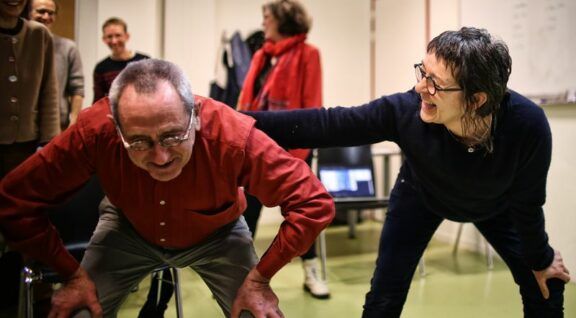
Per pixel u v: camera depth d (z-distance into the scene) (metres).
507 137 1.16
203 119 1.07
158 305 1.77
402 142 1.27
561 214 2.58
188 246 1.26
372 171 3.20
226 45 3.88
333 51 4.39
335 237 3.73
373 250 3.33
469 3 3.08
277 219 4.27
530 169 1.20
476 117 1.09
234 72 3.66
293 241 1.08
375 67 4.37
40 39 1.97
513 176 1.21
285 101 2.33
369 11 4.46
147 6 3.71
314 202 1.09
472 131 1.13
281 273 2.78
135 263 1.28
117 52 3.02
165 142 0.92
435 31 3.50
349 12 4.43
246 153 1.08
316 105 2.38
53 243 1.11
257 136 1.11
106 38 3.00
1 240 1.71
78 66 2.67
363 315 1.41
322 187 1.13
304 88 2.37
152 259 1.30
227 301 1.29
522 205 1.28
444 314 2.15
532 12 2.65
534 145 1.17
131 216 1.18
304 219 1.07
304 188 1.10
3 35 1.85
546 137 1.18
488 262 2.91
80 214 1.76
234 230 1.29
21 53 1.91
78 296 1.13
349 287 2.54
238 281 1.26
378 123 1.27
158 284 1.76
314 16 4.30
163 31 3.78
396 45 4.03
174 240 1.22
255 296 1.11
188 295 2.39
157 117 0.89
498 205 1.33
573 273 2.53
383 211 4.32
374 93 4.39
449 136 1.19
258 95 2.43
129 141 0.92
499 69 1.04
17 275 1.68
